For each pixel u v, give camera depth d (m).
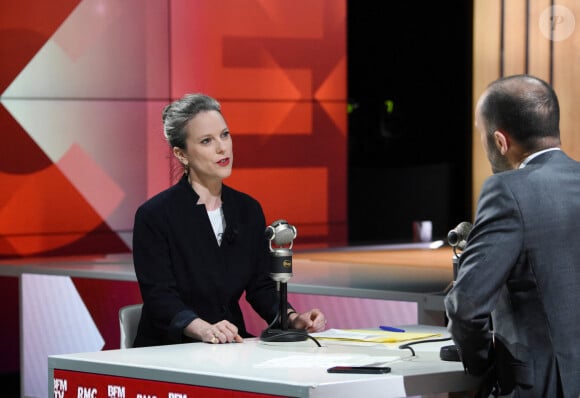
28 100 7.11
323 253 6.23
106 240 7.37
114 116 7.36
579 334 2.51
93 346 5.43
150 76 7.46
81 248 7.29
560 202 2.52
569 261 2.51
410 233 8.81
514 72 7.68
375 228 8.70
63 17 7.18
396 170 8.73
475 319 2.49
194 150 3.51
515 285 2.53
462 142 8.77
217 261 3.56
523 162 2.62
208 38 7.65
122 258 6.22
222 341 3.22
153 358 2.93
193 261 3.54
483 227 2.52
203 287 3.54
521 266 2.51
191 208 3.57
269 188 7.95
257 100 7.87
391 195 8.73
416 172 8.77
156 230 3.53
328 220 8.17
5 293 6.84
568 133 7.52
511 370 2.54
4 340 6.85
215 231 3.61
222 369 2.71
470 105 8.63
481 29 7.86
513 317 2.55
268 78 7.90
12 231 7.09
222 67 7.71
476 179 8.27
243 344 3.20
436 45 8.75
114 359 2.92
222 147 3.52
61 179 7.23
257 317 4.95
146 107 7.45
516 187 2.51
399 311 4.33
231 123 7.79
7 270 5.79
